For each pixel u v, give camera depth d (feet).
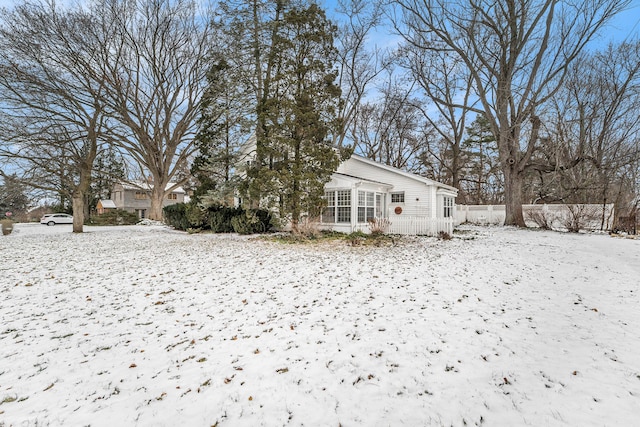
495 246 33.99
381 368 8.98
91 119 58.18
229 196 53.06
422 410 7.17
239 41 52.42
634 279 19.04
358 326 12.05
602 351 9.73
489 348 10.03
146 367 9.27
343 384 8.23
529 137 67.46
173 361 9.61
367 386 8.13
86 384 8.40
